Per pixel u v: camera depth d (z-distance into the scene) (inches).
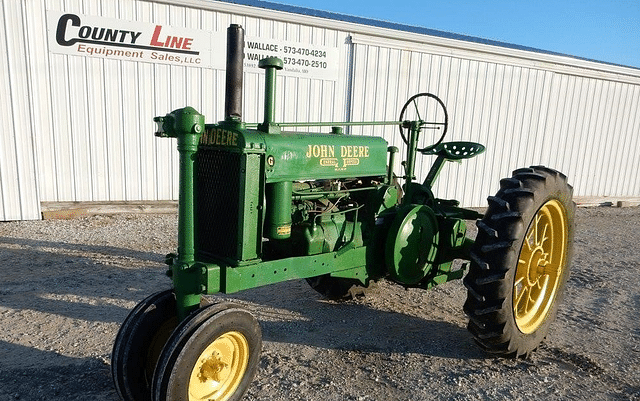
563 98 441.1
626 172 495.2
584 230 350.9
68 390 119.5
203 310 102.5
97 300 175.3
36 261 216.2
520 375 134.1
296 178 124.9
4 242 244.1
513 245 128.6
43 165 293.1
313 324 163.8
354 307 180.5
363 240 148.3
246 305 178.4
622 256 276.8
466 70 395.5
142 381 109.3
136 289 187.6
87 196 306.3
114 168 309.9
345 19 400.5
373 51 361.1
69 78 290.7
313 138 130.2
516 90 418.3
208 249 122.5
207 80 322.0
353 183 150.8
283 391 121.7
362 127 369.4
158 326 111.7
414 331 161.6
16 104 280.8
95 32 290.8
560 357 146.5
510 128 424.8
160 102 313.3
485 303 130.7
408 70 375.6
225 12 316.2
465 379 130.3
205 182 121.6
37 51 281.9
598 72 450.9
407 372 133.6
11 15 272.2
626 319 179.2
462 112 402.3
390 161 155.9
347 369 134.2
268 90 119.8
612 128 474.3
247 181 112.7
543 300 153.4
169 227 287.3
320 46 344.5
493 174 427.2
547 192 139.7
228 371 109.0
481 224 133.0
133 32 298.7
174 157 323.3
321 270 132.8
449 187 411.2
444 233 160.6
